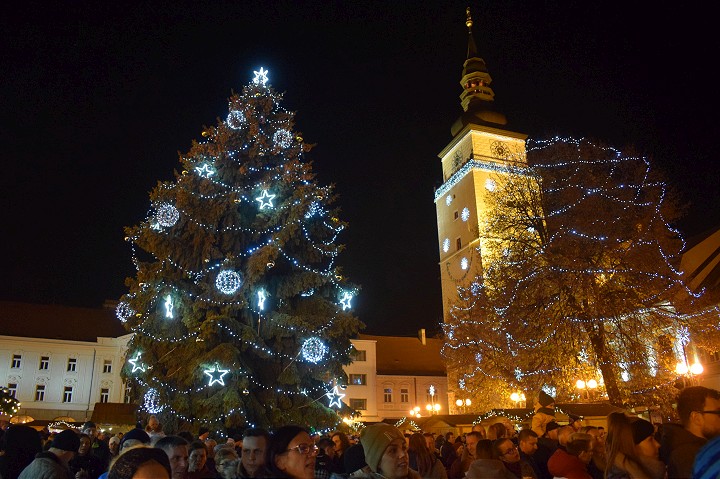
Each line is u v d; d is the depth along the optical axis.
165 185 21.42
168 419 18.67
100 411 30.98
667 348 26.59
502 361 33.09
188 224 20.56
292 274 21.45
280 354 20.42
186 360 19.08
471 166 55.75
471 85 62.50
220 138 22.52
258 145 22.39
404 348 65.81
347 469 6.09
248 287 20.16
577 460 5.31
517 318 27.45
